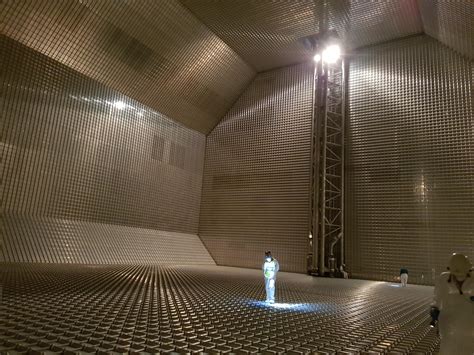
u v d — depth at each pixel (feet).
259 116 51.88
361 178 43.75
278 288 26.58
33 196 33.99
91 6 34.88
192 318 14.15
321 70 45.88
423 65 42.29
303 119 47.93
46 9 32.94
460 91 39.60
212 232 51.98
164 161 48.32
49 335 10.36
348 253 42.96
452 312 7.20
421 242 39.24
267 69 52.24
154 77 44.14
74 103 37.78
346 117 46.09
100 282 22.75
